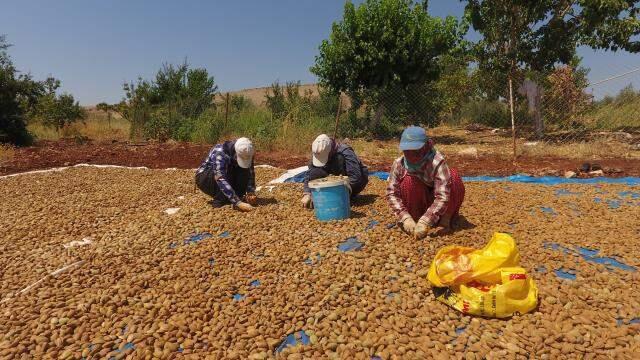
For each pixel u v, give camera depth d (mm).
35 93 16984
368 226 5051
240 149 5883
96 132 19938
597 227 5008
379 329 3172
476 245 4438
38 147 14852
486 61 16016
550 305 3344
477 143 14352
